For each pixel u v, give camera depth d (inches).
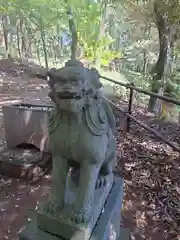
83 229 44.4
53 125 43.2
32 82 310.8
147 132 138.4
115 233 59.1
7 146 115.5
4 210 85.7
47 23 328.8
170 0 170.7
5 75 340.2
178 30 195.5
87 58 238.4
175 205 85.0
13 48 547.8
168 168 104.7
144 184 95.0
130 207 84.0
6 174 105.4
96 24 229.8
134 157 112.3
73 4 200.8
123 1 218.2
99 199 50.6
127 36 380.2
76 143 41.9
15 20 484.4
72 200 49.9
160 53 205.6
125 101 200.5
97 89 41.3
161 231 75.2
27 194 94.3
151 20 231.3
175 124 156.7
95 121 41.6
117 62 382.0
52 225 47.1
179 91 235.9
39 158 107.3
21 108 106.3
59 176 46.8
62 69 38.6
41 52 546.6
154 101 197.5
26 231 48.6
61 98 38.4
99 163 44.5
